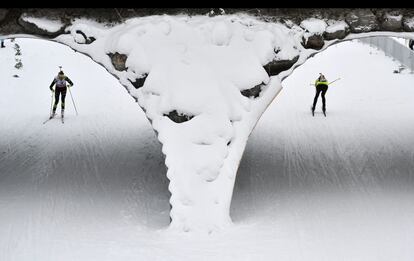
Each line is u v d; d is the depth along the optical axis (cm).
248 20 1177
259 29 1161
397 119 2106
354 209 1184
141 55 1134
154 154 1678
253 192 1326
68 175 1462
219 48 1145
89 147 1742
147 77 1127
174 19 1170
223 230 1041
